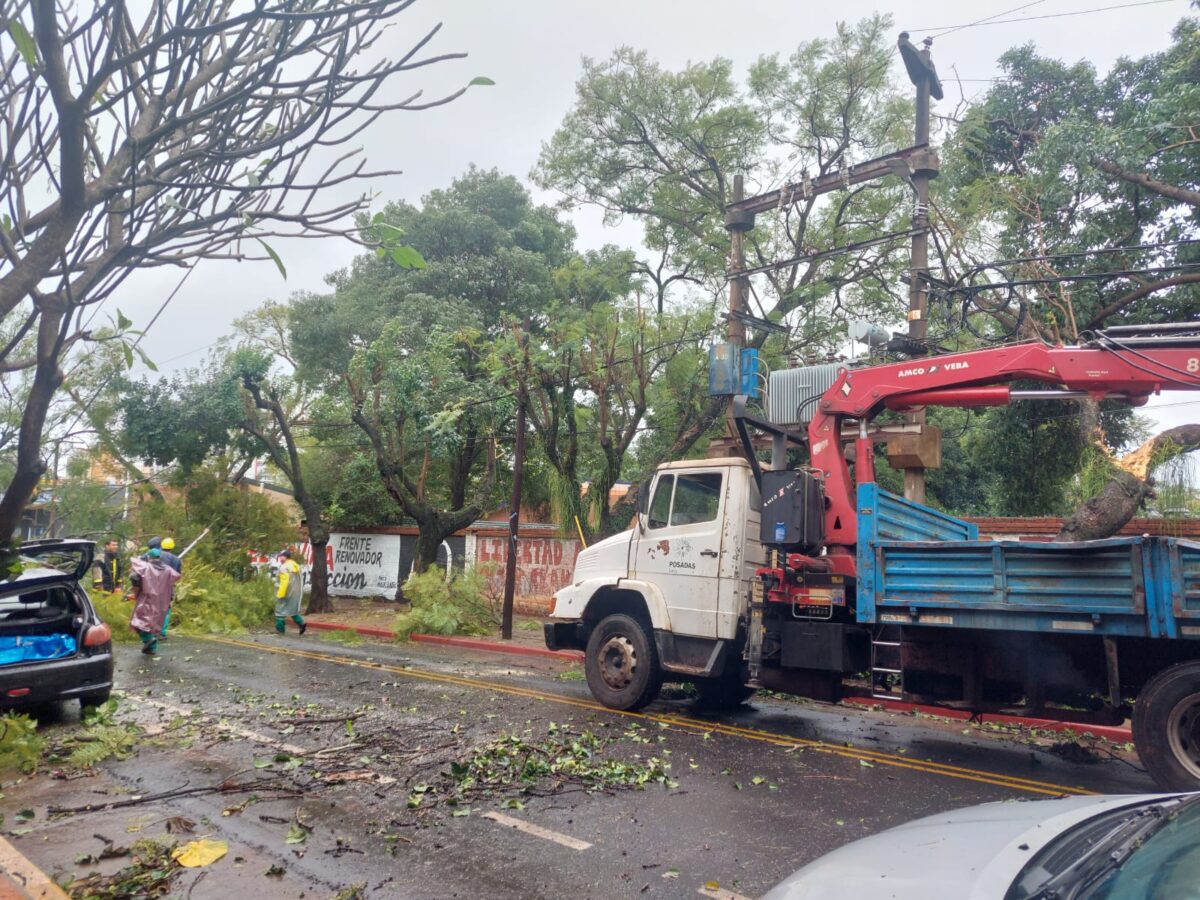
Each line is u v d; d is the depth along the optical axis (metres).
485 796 6.20
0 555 2.92
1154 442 11.37
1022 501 16.66
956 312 15.53
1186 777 6.05
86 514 20.22
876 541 7.91
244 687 10.54
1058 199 14.37
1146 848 2.45
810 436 9.55
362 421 20.11
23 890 4.26
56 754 7.33
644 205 22.97
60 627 9.42
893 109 19.36
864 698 8.16
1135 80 16.55
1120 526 11.52
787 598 8.64
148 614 13.75
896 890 2.54
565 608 10.38
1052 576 6.84
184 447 21.00
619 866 4.94
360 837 5.36
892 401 9.13
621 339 16.03
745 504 9.28
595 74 22.00
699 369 16.33
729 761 7.48
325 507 26.31
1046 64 17.17
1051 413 15.91
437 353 20.34
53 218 2.17
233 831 5.46
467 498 26.23
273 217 2.38
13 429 2.52
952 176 17.55
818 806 6.15
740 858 5.09
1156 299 15.11
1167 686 6.22
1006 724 9.74
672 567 9.57
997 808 3.35
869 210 20.08
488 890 4.60
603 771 6.92
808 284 19.58
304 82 2.32
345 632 17.91
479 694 10.38
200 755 7.29
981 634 7.40
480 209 28.11
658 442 18.77
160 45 2.08
